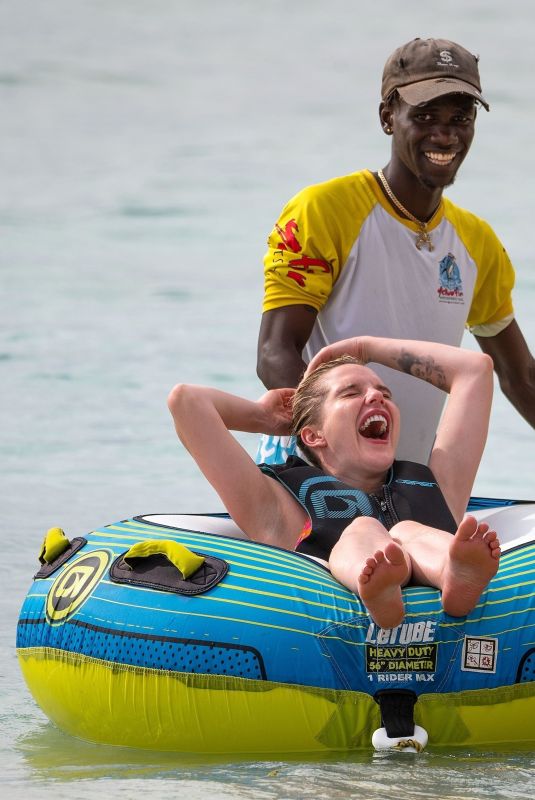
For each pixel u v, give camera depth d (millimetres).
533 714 10883
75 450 24312
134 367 30359
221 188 55875
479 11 108250
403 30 102375
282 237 14539
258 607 10828
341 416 12719
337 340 14664
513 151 63625
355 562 10891
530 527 13156
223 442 12461
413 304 14680
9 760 11039
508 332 15992
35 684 12141
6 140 67250
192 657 10773
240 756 10781
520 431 26281
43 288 39281
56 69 87000
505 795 9648
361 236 14469
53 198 53969
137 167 60719
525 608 10898
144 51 94562
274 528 12508
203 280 40688
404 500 12461
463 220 15141
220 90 82250
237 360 30984
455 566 10430
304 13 110125
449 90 13773
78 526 19641
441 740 10828
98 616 11398
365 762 10445
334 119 72875
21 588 16859
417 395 14688
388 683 10641
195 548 11547
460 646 10711
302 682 10609
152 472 23047
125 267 42469
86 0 112625
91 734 11570
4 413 26672
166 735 10953
